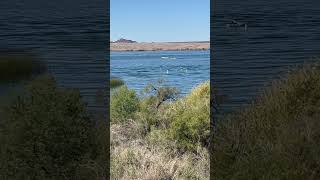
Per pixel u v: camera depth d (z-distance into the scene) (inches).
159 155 228.8
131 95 279.0
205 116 237.8
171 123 247.1
